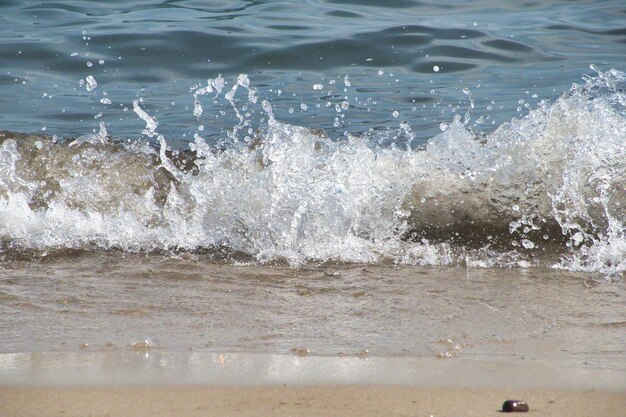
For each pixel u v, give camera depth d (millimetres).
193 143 17656
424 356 9281
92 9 30625
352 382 8391
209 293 11852
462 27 28906
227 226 14836
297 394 8055
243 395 8008
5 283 12062
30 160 16469
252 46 26422
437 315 10945
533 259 13930
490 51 26797
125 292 11781
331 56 26109
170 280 12484
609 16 30891
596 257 13953
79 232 14719
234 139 17750
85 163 16469
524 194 15383
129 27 28016
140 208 15500
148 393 8039
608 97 18016
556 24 29844
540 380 8508
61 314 10719
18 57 25219
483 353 9422
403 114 21516
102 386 8211
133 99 22672
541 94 22922
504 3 32406
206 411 7625
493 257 14023
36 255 13602
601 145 15672
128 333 10008
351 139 15914
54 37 26891
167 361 9000
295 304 11383
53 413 7562
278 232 14609
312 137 16125
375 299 11664
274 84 23922
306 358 9156
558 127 15953
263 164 15820
